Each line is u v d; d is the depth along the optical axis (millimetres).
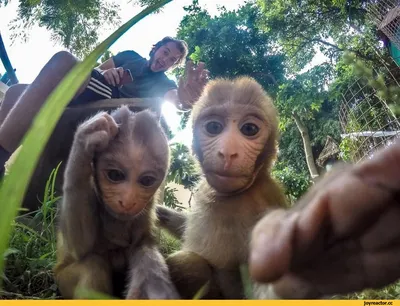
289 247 111
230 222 252
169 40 606
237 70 2045
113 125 245
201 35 2104
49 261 293
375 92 652
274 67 2057
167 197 617
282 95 1941
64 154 398
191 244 269
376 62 1104
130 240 269
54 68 374
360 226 112
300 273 123
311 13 2018
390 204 109
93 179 253
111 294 252
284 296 130
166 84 604
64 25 1006
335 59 1942
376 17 1168
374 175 108
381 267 118
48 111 87
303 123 2033
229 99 272
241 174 254
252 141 265
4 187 85
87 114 400
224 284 253
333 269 121
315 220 111
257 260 112
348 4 1893
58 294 269
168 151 261
